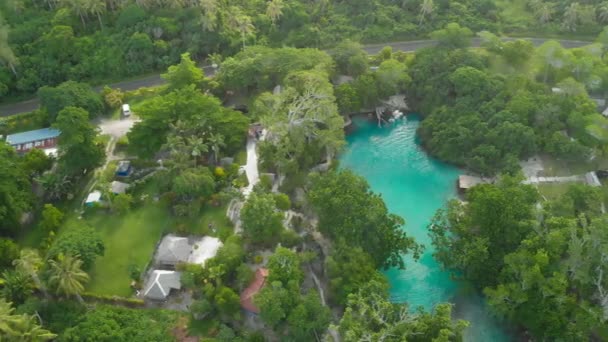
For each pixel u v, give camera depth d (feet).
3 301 289.53
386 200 413.80
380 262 346.33
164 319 320.50
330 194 348.79
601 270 305.53
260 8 561.43
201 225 376.89
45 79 497.87
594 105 431.43
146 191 403.13
